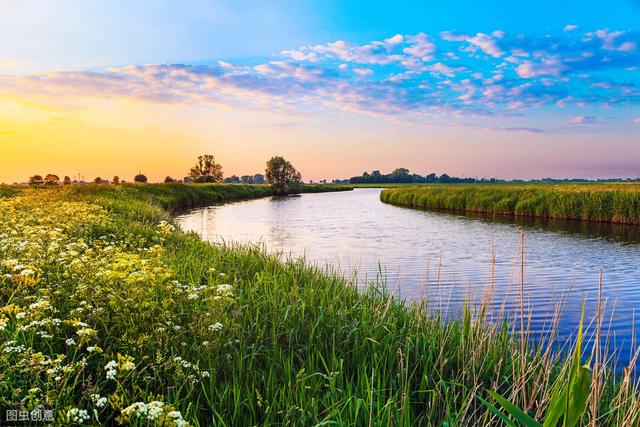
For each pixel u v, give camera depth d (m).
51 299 5.55
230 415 4.27
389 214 41.22
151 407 3.22
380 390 4.55
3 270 6.36
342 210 46.62
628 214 32.25
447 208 48.62
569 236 25.55
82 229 11.47
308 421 4.21
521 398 5.01
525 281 13.89
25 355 3.86
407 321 6.79
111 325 5.31
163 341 4.96
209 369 4.62
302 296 7.21
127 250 10.88
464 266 16.38
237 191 78.44
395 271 15.15
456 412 4.61
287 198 78.88
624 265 16.86
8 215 12.39
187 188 57.69
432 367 5.43
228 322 5.61
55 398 3.63
